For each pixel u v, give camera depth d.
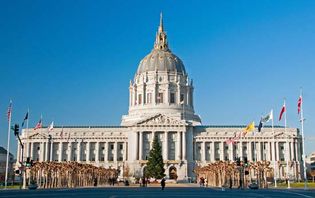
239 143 195.00
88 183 130.00
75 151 197.75
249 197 54.47
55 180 104.00
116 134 198.38
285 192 70.31
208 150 196.75
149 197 53.69
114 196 55.44
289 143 193.25
